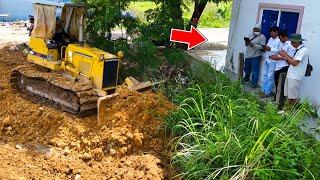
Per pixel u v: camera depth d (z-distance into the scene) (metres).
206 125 7.27
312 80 9.64
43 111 9.41
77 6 10.56
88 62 9.88
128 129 8.05
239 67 11.76
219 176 6.40
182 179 6.65
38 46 10.70
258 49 11.13
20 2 23.81
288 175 6.05
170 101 9.20
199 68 11.38
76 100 9.16
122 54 10.15
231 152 6.55
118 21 12.15
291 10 10.39
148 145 7.87
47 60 10.48
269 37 11.35
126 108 8.53
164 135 8.01
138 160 7.32
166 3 12.32
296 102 8.51
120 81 11.34
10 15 23.70
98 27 11.55
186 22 13.61
